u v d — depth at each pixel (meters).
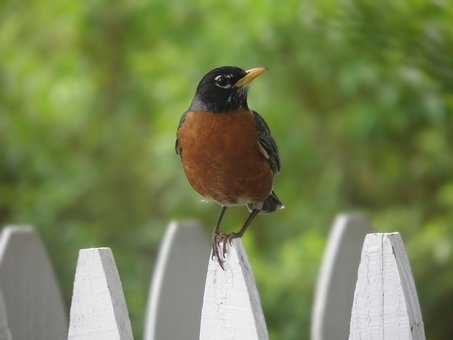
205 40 12.99
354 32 7.93
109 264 5.21
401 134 12.45
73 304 5.26
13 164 13.02
